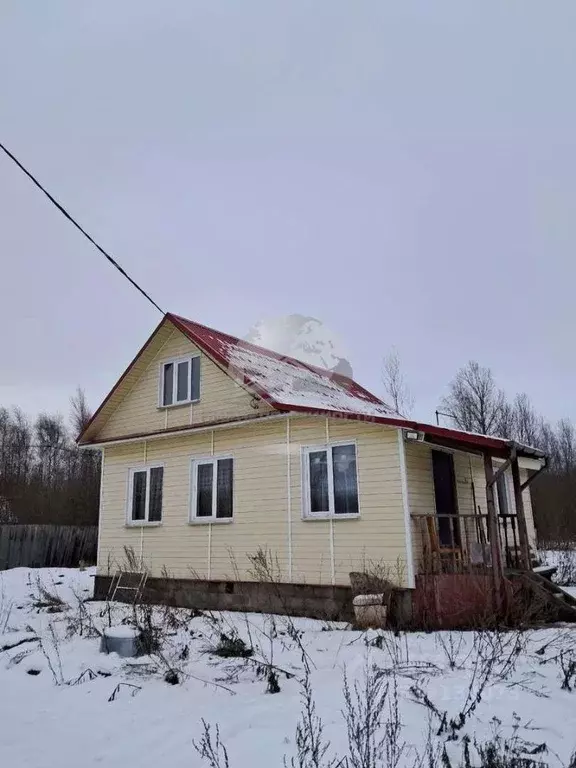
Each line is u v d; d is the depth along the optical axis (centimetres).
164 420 1330
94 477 3403
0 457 4247
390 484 968
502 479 1442
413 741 412
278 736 421
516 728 438
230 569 1130
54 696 553
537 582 928
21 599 1302
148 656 681
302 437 1091
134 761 387
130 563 1266
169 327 1359
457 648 688
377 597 870
